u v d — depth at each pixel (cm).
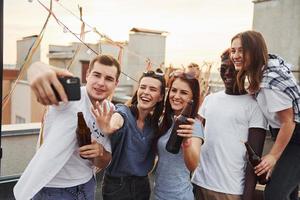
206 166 180
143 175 167
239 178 174
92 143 129
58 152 122
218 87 297
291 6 371
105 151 141
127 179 163
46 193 132
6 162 302
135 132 160
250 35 164
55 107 125
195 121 161
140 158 164
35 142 318
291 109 161
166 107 169
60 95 92
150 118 170
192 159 154
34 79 90
